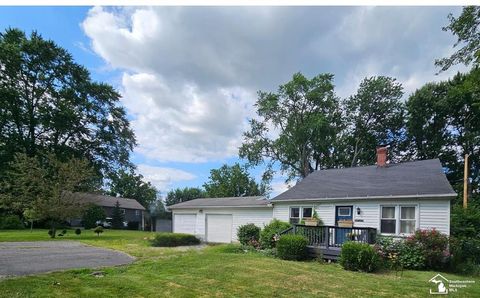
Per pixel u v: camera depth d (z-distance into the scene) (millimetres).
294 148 35062
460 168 31141
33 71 32625
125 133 38281
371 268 10828
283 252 13086
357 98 35500
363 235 13312
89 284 7398
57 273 8508
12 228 30734
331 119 35781
